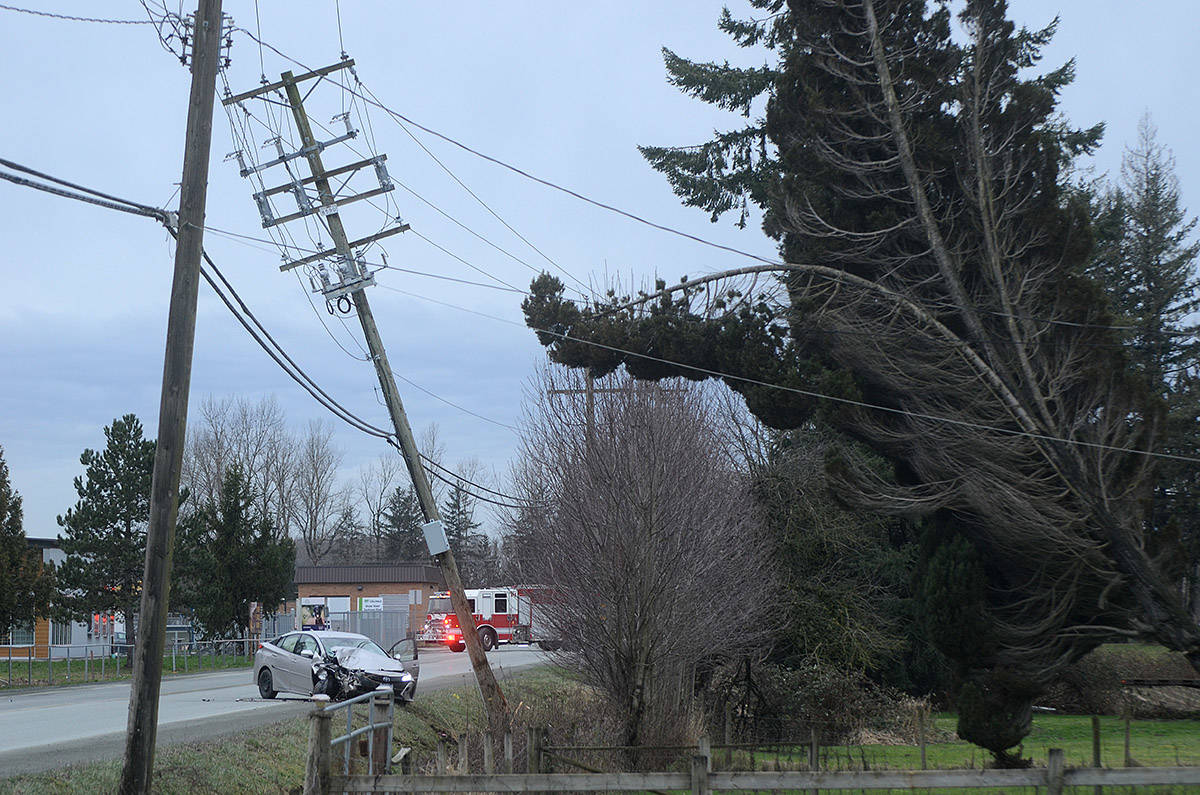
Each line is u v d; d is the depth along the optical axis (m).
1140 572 20.81
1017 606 21.81
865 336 22.52
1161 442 20.98
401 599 80.25
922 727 21.44
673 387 25.28
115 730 22.84
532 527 23.52
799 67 23.92
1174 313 56.94
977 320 22.45
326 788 11.02
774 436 35.53
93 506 51.03
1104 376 21.12
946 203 23.62
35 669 51.66
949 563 21.78
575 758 18.84
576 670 22.73
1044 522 20.80
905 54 23.31
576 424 23.45
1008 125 22.86
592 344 23.89
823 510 33.41
